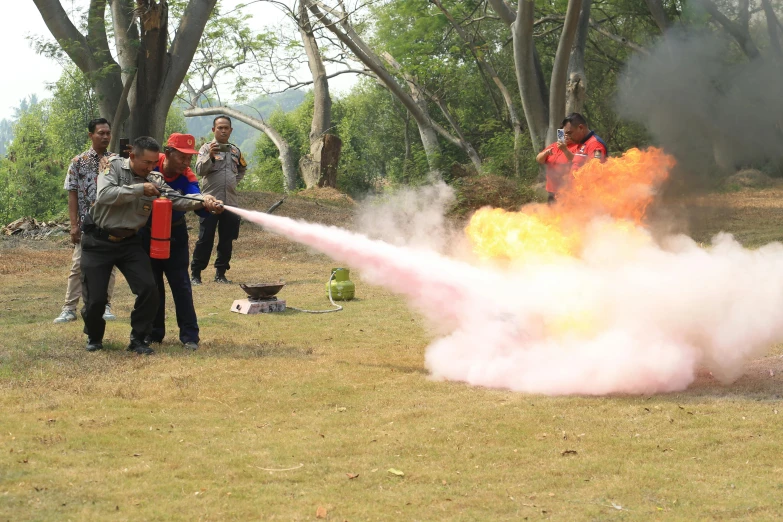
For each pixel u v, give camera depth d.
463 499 3.74
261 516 3.54
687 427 4.76
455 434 4.66
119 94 21.83
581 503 3.70
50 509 3.55
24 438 4.49
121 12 21.52
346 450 4.41
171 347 7.11
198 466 4.14
